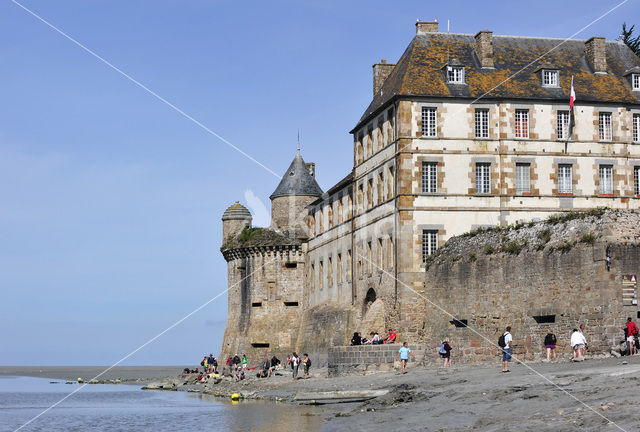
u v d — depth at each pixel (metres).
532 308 50.91
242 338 97.38
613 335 45.94
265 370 79.62
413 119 66.19
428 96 66.19
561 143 67.69
